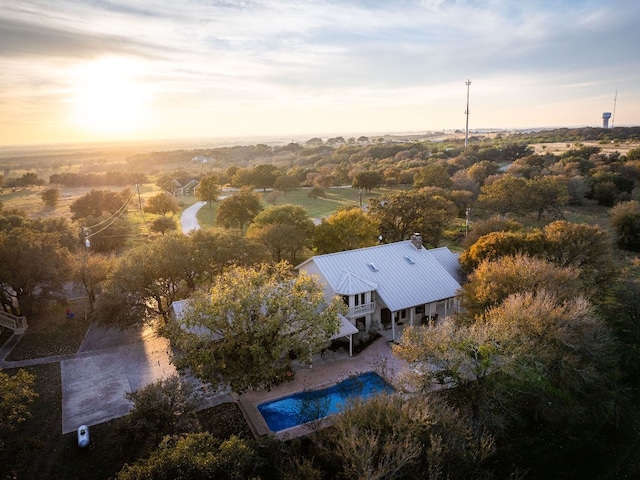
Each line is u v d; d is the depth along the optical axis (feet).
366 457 52.95
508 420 77.97
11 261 118.52
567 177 298.76
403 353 77.05
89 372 98.68
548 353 77.56
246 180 420.77
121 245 208.54
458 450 59.16
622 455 73.61
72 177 517.14
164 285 120.67
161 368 100.17
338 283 114.62
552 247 128.77
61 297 135.33
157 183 495.82
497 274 100.78
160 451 57.88
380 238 169.58
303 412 80.33
